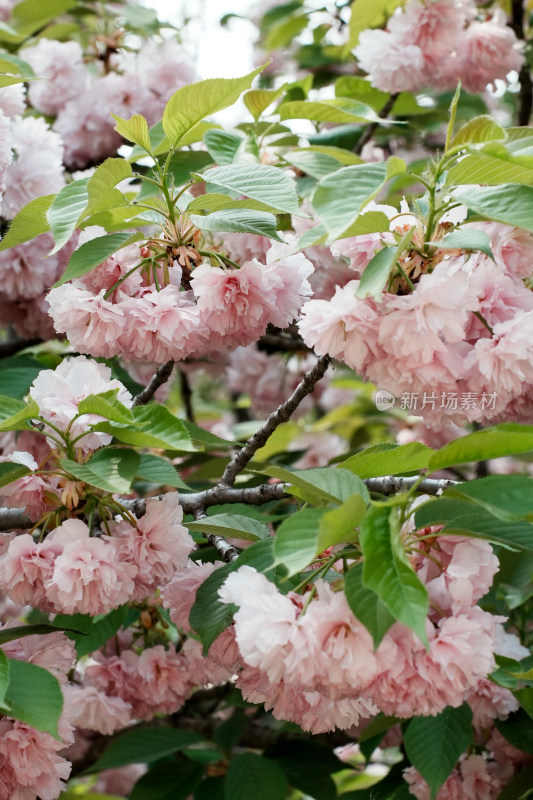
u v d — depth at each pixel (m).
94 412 1.18
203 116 1.26
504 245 1.22
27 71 1.58
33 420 1.23
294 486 1.18
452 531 1.13
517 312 1.19
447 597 1.13
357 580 1.09
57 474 1.21
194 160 1.50
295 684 1.10
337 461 1.58
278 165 1.49
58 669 1.23
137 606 1.47
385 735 1.57
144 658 1.45
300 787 1.53
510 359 1.17
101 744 1.68
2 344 1.74
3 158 1.34
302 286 1.31
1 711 1.16
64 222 1.25
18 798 1.20
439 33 1.64
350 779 1.82
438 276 1.15
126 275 1.28
